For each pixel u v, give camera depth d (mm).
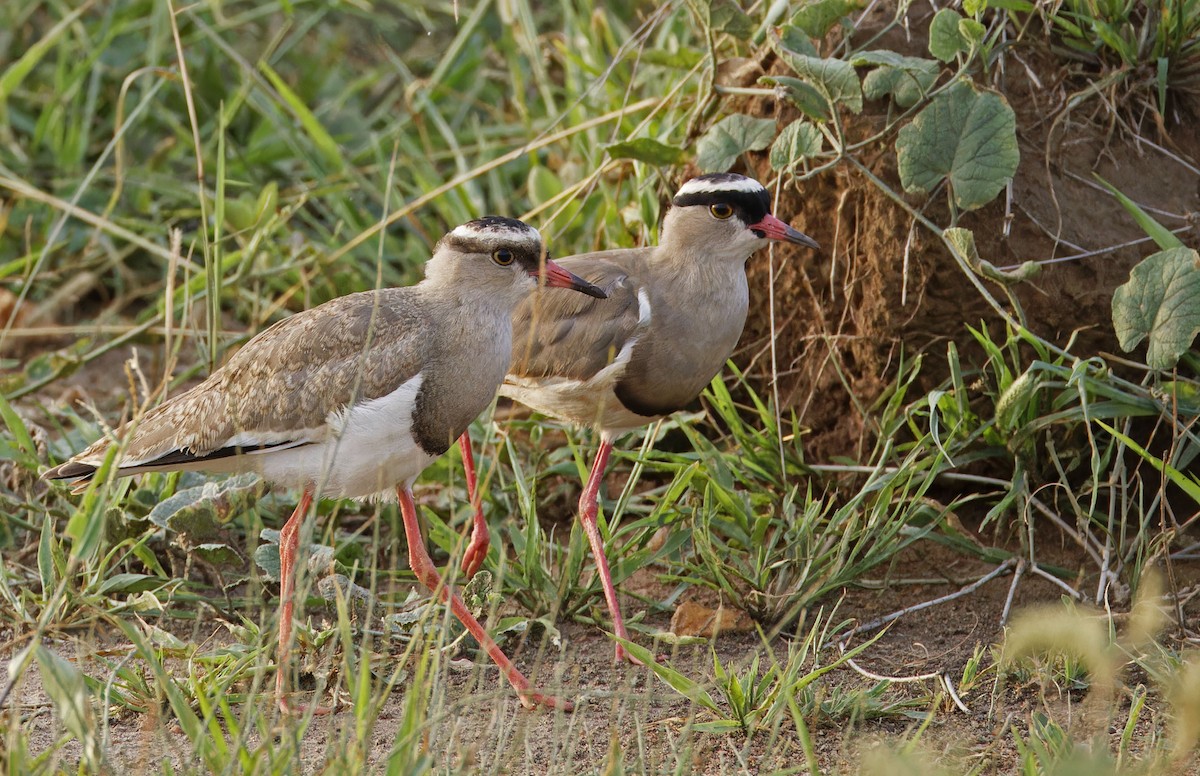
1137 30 11727
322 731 8953
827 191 11727
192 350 15062
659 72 15141
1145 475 11406
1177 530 10430
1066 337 11320
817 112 11352
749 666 9984
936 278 11273
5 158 16438
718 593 10984
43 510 11273
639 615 10539
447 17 19188
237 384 9703
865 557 10656
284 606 9312
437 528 11180
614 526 11164
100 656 9539
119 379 14602
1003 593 10797
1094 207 11336
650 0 16422
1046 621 8125
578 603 10773
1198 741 8406
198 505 10609
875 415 11727
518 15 16078
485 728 8750
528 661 10180
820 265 11914
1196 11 11570
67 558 10539
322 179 15742
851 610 10719
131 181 16031
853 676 9789
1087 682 9336
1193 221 11289
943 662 9906
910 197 11188
